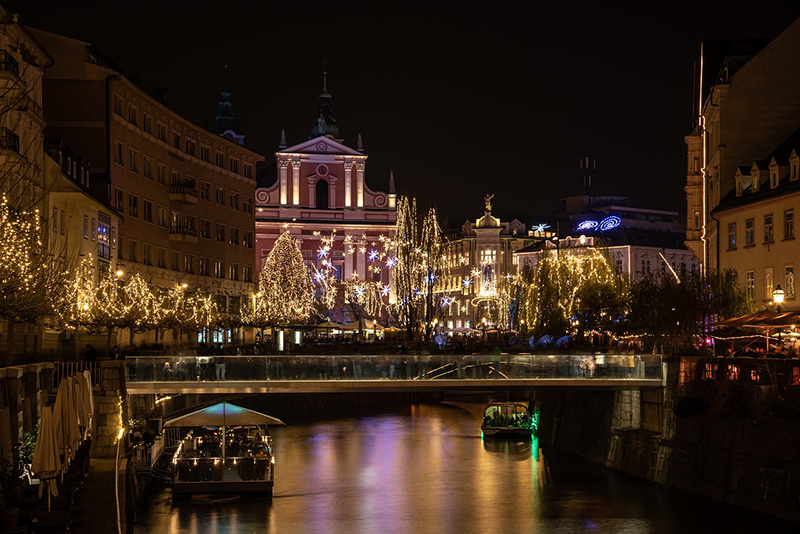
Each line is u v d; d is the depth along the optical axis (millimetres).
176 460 45656
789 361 39875
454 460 59312
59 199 58344
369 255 140125
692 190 76750
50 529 23672
